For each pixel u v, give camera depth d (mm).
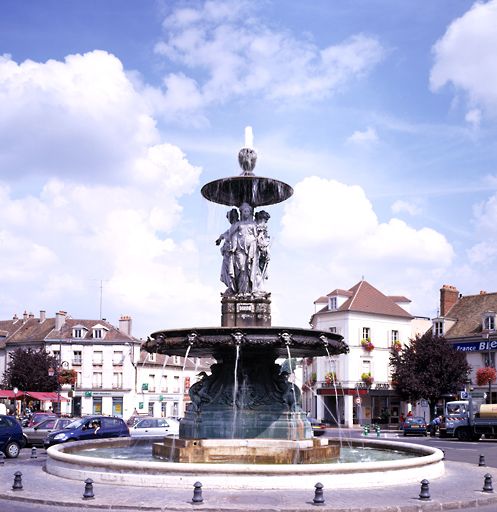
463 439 34531
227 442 13758
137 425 26047
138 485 11602
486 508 10508
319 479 11453
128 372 63469
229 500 10148
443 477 13789
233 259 15383
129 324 66188
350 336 55656
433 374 45719
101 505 9875
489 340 49125
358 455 16375
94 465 12602
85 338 63719
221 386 14938
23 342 64625
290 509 9477
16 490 11305
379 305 58156
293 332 13562
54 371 56406
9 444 19984
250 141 16266
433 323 53781
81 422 22688
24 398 50500
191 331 13578
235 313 15023
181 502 9961
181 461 13266
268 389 14859
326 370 56875
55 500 10242
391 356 57375
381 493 11086
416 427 39719
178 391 69812
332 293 57750
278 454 13242
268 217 15922
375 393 55656
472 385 49375
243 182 15312
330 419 56188
